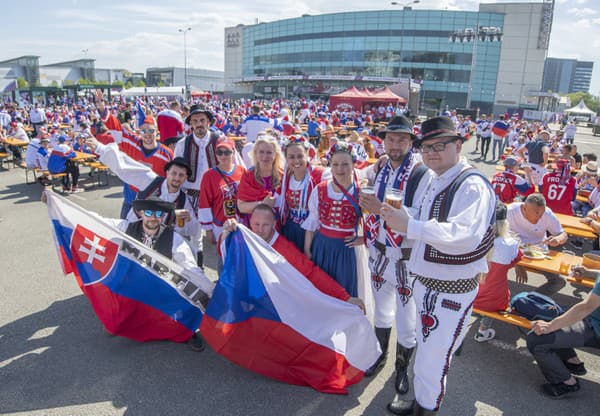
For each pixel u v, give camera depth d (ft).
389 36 216.33
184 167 13.87
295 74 255.29
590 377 11.50
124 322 11.32
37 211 26.09
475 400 10.37
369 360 10.93
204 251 19.93
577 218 20.74
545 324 10.03
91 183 35.06
